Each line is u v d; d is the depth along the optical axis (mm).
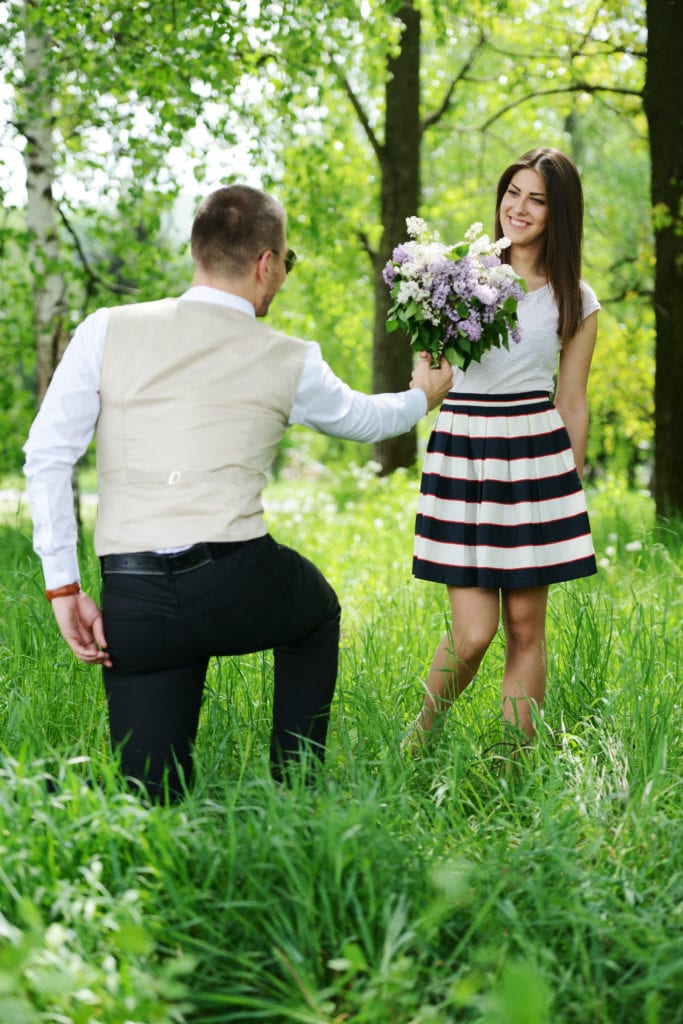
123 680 2500
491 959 1997
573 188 3283
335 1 7566
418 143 11891
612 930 2076
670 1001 1989
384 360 12102
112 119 7988
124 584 2414
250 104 8781
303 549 7262
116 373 2455
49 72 7297
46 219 8195
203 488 2410
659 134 8266
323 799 2371
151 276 8852
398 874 2199
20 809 2221
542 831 2436
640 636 3928
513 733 3107
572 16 10445
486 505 3201
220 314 2504
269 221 2553
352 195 13336
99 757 2789
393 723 3209
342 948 1956
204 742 3078
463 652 3285
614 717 3176
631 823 2533
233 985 2016
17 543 4934
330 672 2736
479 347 2988
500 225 3377
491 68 13406
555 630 4242
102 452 2484
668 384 8242
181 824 2262
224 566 2402
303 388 2533
